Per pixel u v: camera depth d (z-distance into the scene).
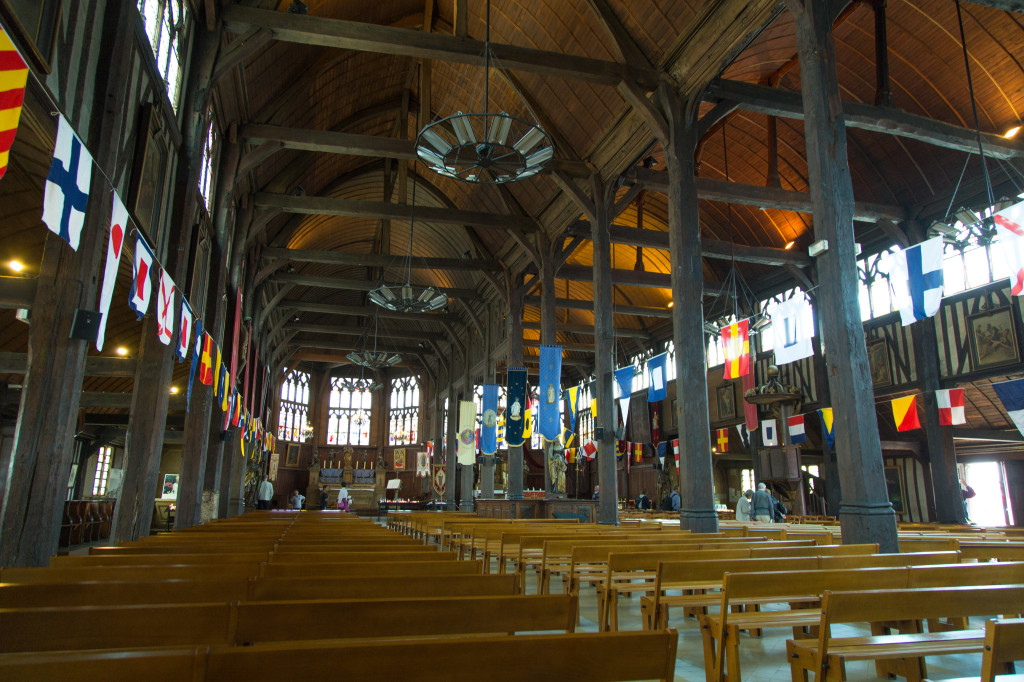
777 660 5.67
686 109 14.69
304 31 13.22
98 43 7.63
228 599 3.68
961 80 18.28
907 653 3.68
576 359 42.03
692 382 13.63
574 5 15.95
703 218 27.47
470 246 29.31
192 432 15.66
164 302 9.82
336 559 5.86
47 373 7.01
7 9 5.23
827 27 10.62
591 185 19.06
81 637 2.59
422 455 46.69
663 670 2.33
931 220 20.94
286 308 32.00
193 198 12.05
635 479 36.62
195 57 12.45
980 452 24.45
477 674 2.14
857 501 8.76
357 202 21.56
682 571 5.21
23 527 6.75
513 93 19.75
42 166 9.93
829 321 9.55
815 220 10.00
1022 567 4.77
